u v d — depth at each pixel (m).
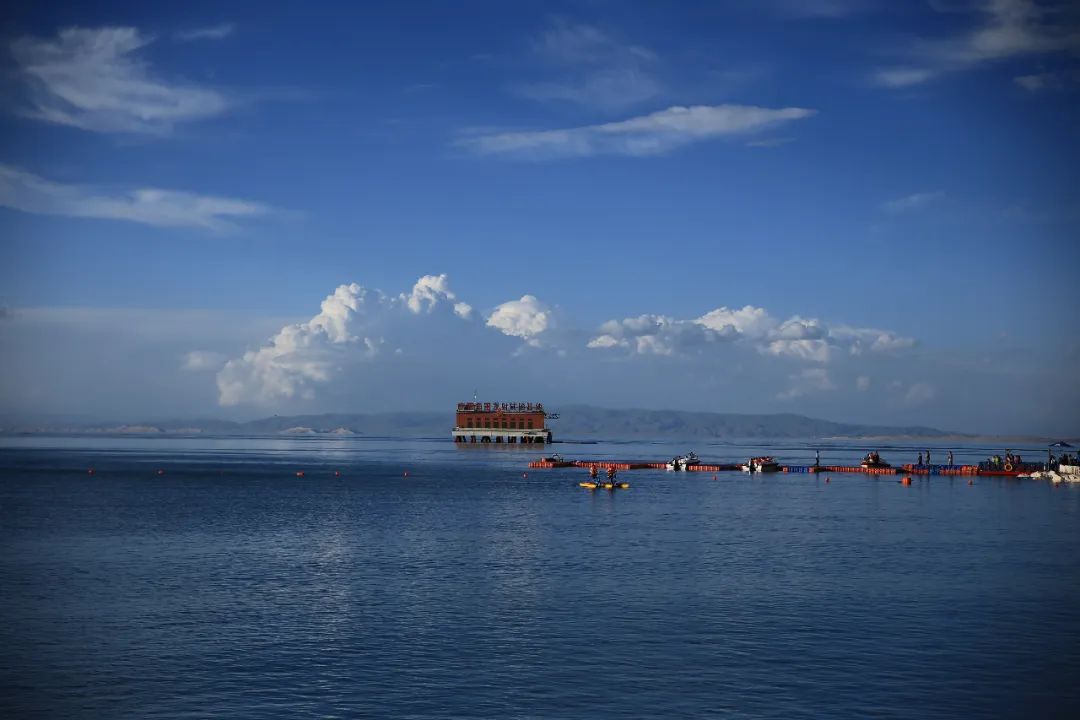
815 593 58.00
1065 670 41.97
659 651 44.81
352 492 141.12
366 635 47.59
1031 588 59.72
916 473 193.38
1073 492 141.88
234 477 180.62
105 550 75.81
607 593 58.00
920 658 43.75
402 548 77.38
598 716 36.25
